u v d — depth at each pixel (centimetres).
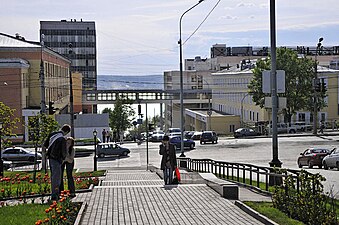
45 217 1270
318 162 4091
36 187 1975
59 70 9250
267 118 8994
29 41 7938
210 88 14200
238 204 1482
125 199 1631
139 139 7862
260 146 6438
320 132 8062
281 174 1560
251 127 9012
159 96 12838
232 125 9944
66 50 16062
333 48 14375
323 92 7631
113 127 9562
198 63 17125
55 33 15988
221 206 1490
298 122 8719
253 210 1352
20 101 6675
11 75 6656
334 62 10456
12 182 2208
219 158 5250
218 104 12288
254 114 9512
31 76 7181
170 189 1856
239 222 1259
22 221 1228
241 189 2036
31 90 7231
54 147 1539
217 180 1909
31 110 6700
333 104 8994
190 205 1512
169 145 2080
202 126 10756
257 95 8081
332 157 3806
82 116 7781
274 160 1988
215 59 15500
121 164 5216
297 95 8062
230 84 11194
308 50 13462
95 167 4228
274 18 1973
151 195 1714
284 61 8106
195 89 13538
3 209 1414
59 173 1541
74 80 10994
